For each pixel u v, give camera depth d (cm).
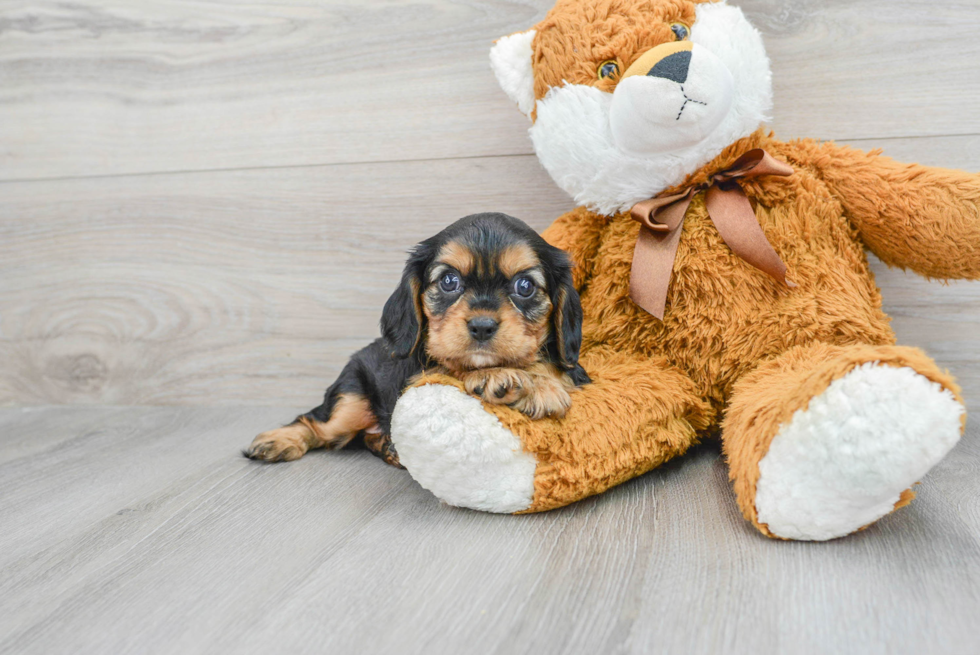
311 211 83
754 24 73
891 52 71
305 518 58
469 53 78
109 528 58
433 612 47
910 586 47
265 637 46
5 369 91
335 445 73
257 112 83
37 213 88
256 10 81
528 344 58
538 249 60
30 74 86
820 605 46
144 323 88
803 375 55
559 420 58
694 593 47
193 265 86
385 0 79
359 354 73
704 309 62
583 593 48
